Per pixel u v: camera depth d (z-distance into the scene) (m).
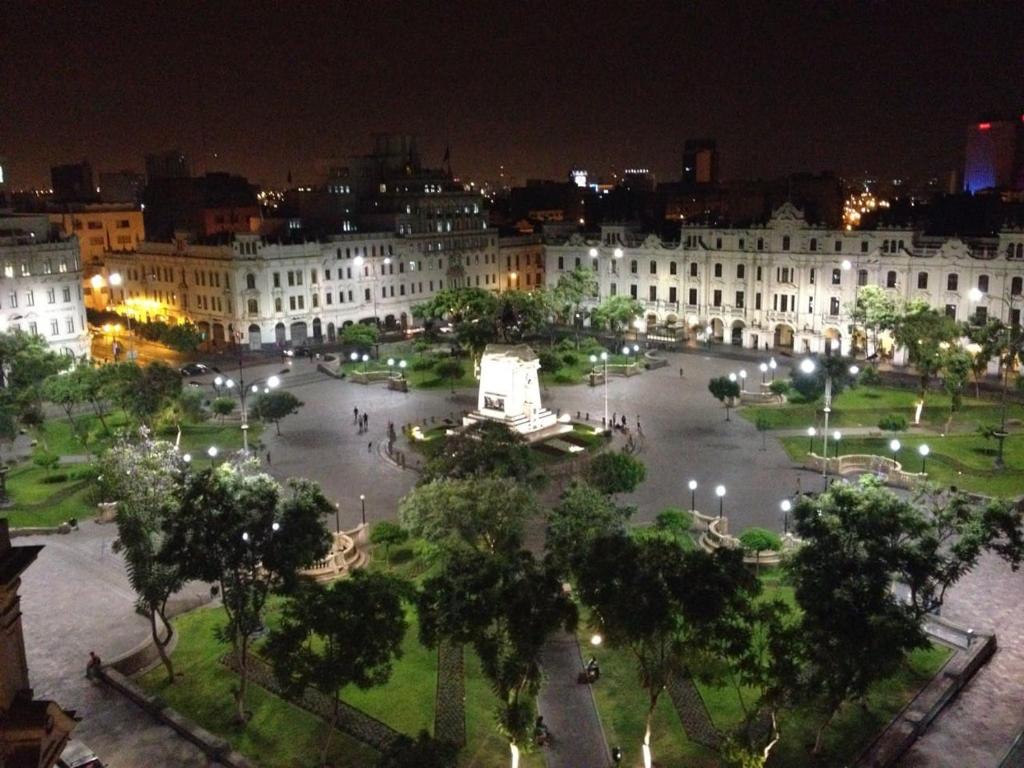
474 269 181.12
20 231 132.75
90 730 43.59
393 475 85.50
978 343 104.44
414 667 49.94
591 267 173.25
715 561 37.56
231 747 42.00
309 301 154.62
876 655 37.22
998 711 45.50
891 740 42.09
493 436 69.31
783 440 94.88
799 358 139.12
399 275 167.75
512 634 35.94
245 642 44.44
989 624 54.03
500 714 37.78
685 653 36.72
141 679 49.06
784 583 49.16
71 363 110.88
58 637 53.41
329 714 45.53
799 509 47.66
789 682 37.47
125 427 96.62
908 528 45.44
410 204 172.25
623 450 81.62
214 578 43.62
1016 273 121.81
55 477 84.25
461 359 137.25
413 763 32.28
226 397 107.12
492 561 39.84
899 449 89.94
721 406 109.44
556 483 81.12
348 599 38.28
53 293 132.62
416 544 67.19
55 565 64.12
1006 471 83.25
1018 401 109.25
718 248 152.12
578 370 129.12
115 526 72.00
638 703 46.19
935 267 128.88
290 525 45.19
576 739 43.25
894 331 105.44
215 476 47.16
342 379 127.75
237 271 146.12
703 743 42.84
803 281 141.88
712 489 80.19
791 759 41.53
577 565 38.47
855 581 40.47
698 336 157.12
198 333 143.25
